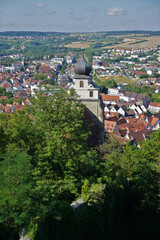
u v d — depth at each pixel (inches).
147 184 1820.9
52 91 1545.3
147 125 5575.8
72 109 1457.9
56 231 1017.5
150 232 1295.5
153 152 2204.7
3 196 944.9
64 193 1201.4
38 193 995.3
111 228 1294.3
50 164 1273.4
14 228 984.9
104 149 2185.0
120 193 1542.8
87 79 2276.1
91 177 1378.0
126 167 1908.2
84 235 1119.6
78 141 1371.8
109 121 4793.3
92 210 1185.4
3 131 1398.9
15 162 1051.3
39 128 1362.0
